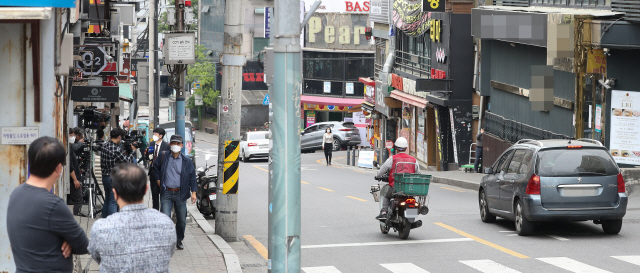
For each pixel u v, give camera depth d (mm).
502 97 25500
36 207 4410
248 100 62594
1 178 6582
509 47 24594
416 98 31156
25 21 6246
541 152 11914
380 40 39781
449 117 29219
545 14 19094
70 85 12156
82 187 14984
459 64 28141
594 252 10531
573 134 20062
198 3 66625
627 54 17844
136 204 4426
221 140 11977
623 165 18047
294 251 7125
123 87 26969
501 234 12484
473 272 9391
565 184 11703
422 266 9859
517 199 12344
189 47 16969
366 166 34125
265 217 15820
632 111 17781
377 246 11539
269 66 7492
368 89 41781
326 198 19375
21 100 6586
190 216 14750
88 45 11656
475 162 26625
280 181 7113
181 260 9953
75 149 14953
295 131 7121
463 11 28016
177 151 10602
